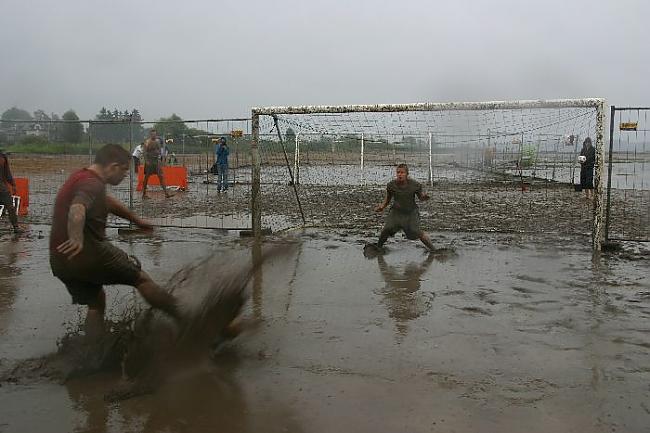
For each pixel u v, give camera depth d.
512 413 3.61
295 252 8.84
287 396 3.88
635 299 6.20
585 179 14.98
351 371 4.28
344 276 7.31
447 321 5.45
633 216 13.25
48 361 4.44
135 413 3.66
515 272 7.54
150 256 8.59
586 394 3.87
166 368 4.25
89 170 4.59
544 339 4.94
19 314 5.62
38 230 11.12
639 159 9.05
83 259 4.45
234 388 4.01
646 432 3.37
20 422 3.54
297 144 13.10
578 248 9.30
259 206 10.35
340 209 14.52
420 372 4.25
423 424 3.48
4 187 10.51
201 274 5.39
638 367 4.33
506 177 16.34
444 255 8.72
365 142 13.01
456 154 14.48
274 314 5.66
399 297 6.30
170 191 19.50
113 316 5.24
